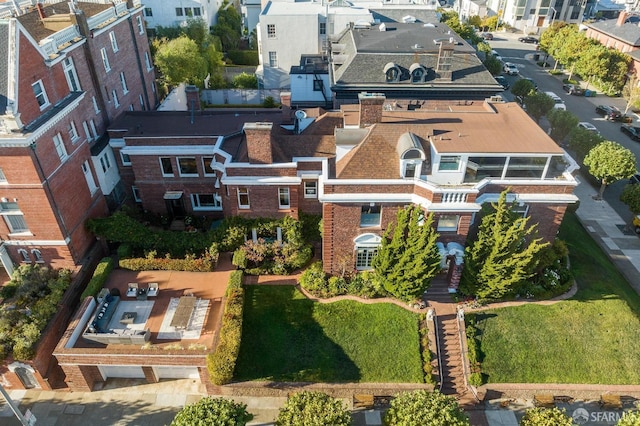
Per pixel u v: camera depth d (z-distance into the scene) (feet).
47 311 93.66
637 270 121.90
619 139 188.65
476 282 95.96
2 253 101.19
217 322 93.97
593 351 94.12
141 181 121.90
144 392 91.04
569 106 223.10
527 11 367.45
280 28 204.64
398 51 143.54
